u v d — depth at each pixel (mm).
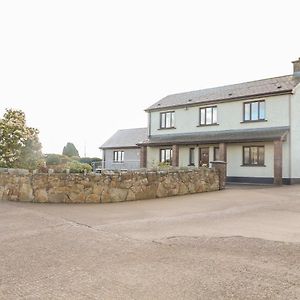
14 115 18250
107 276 4777
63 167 14656
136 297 4055
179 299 3975
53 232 7598
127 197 13328
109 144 38906
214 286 4340
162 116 28938
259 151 22547
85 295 4137
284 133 20844
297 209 10688
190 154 26297
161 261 5422
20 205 11945
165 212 10344
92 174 12859
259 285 4352
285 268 5000
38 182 12859
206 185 16516
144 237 7055
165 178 14617
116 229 7867
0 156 16891
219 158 23109
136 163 35344
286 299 3932
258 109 22984
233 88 26453
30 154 17766
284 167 21172
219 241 6613
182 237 6984
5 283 4559
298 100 21688
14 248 6289
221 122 24797
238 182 23281
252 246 6234
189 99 27812
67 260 5543
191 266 5145
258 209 10734
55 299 4031
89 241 6762
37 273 4938
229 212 10219
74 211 10578
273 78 25344
